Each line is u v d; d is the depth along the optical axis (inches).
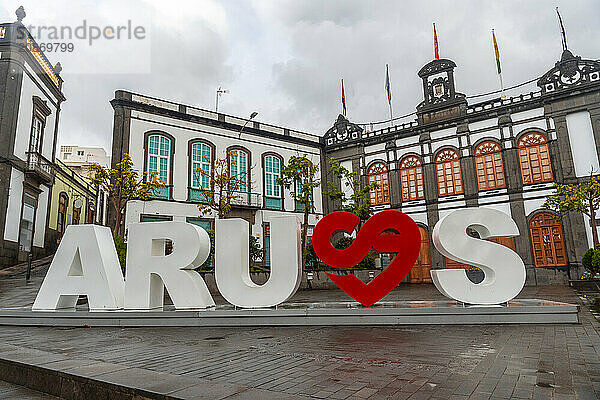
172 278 310.0
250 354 197.6
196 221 839.7
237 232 315.3
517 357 181.0
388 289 303.1
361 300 304.3
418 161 924.0
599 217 715.4
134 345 227.6
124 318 305.0
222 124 912.3
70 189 1095.6
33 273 673.6
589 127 754.8
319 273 703.1
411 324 288.7
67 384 149.4
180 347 219.5
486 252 298.2
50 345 230.7
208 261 673.0
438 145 902.4
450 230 300.0
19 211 797.2
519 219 792.9
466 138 869.8
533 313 281.3
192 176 857.5
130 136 794.8
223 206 755.4
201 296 308.3
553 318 278.8
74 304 345.7
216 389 128.1
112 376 144.1
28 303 434.9
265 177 956.6
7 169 764.6
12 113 786.2
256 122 967.0
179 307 306.8
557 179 766.5
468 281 297.0
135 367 172.4
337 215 309.7
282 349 209.5
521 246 780.0
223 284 309.9
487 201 832.3
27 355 180.2
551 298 469.7
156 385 132.7
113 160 775.1
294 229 309.7
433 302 327.9
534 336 233.6
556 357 180.4
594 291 567.2
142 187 646.5
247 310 302.7
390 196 942.4
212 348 215.5
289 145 1006.4
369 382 145.3
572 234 731.4
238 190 904.3
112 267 330.6
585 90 758.5
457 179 873.5
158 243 331.3
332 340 233.9
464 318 285.6
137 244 319.9
